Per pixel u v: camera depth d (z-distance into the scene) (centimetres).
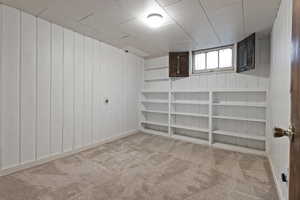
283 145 165
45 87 253
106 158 276
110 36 311
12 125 218
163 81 446
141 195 176
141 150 316
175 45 356
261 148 313
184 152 307
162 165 250
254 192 182
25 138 231
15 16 216
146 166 246
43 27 246
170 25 254
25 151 231
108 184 197
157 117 461
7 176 210
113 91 379
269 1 186
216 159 274
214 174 222
